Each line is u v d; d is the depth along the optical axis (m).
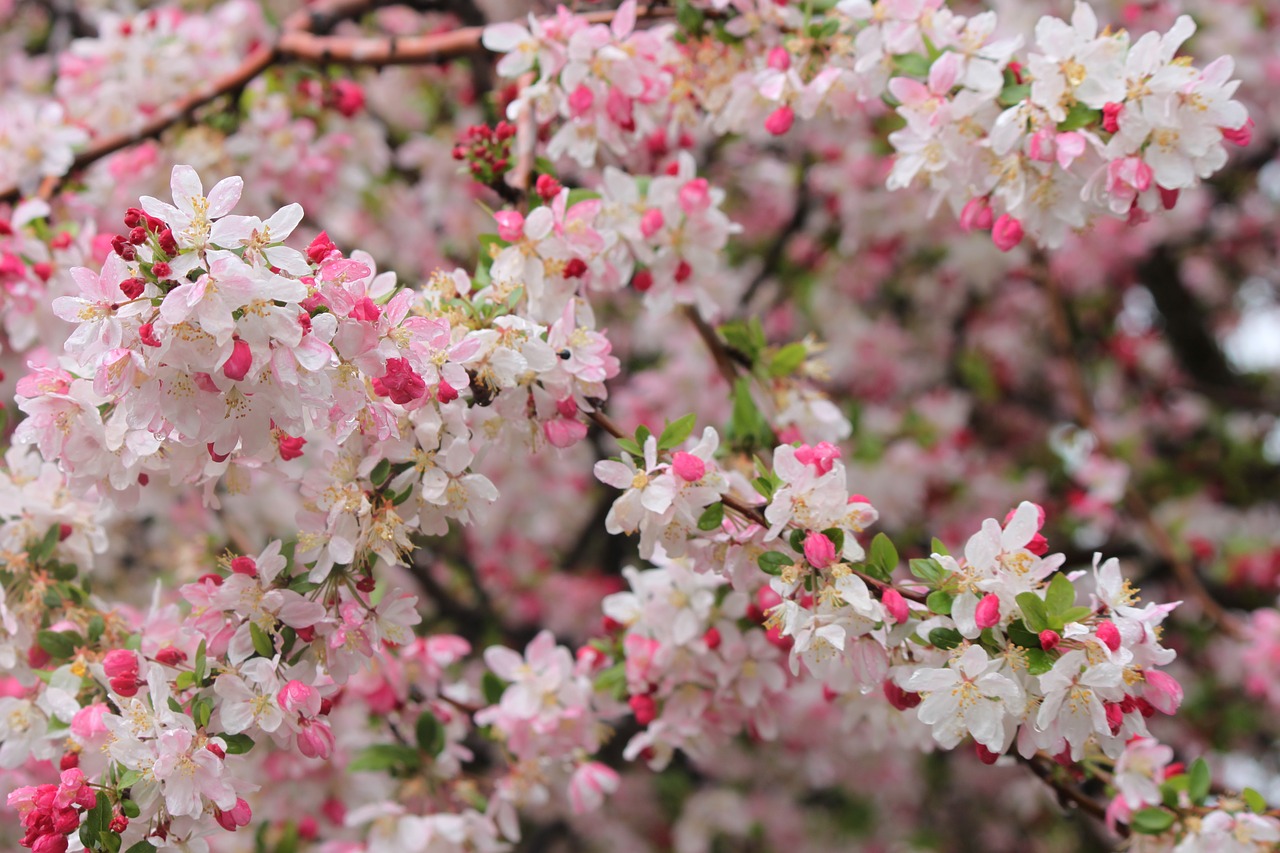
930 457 2.27
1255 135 2.39
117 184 1.53
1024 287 2.76
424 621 2.14
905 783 2.50
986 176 1.29
